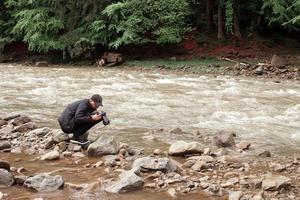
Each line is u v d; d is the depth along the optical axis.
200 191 6.28
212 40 29.52
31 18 29.91
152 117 12.11
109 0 29.11
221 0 29.42
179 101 14.65
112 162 7.51
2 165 6.94
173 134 10.16
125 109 13.12
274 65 23.27
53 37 30.33
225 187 6.44
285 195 6.14
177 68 24.92
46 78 20.34
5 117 10.91
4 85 17.70
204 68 24.31
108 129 10.55
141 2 28.12
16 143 8.88
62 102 14.06
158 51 29.14
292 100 15.23
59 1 29.97
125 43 27.78
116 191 6.14
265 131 10.76
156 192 6.21
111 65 26.91
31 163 7.62
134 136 9.88
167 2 28.45
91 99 8.82
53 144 8.73
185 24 30.73
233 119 12.07
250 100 15.05
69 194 6.06
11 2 31.28
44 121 11.24
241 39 29.31
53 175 6.73
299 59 25.36
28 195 5.99
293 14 28.27
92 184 6.39
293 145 9.45
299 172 7.32
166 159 7.22
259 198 5.89
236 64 24.45
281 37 30.75
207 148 8.48
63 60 30.08
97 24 28.38
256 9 30.39
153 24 28.47
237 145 9.11
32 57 31.17
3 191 6.13
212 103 14.39
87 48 28.86
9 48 32.59
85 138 8.95
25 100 14.33
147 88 17.47
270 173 7.18
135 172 6.77
